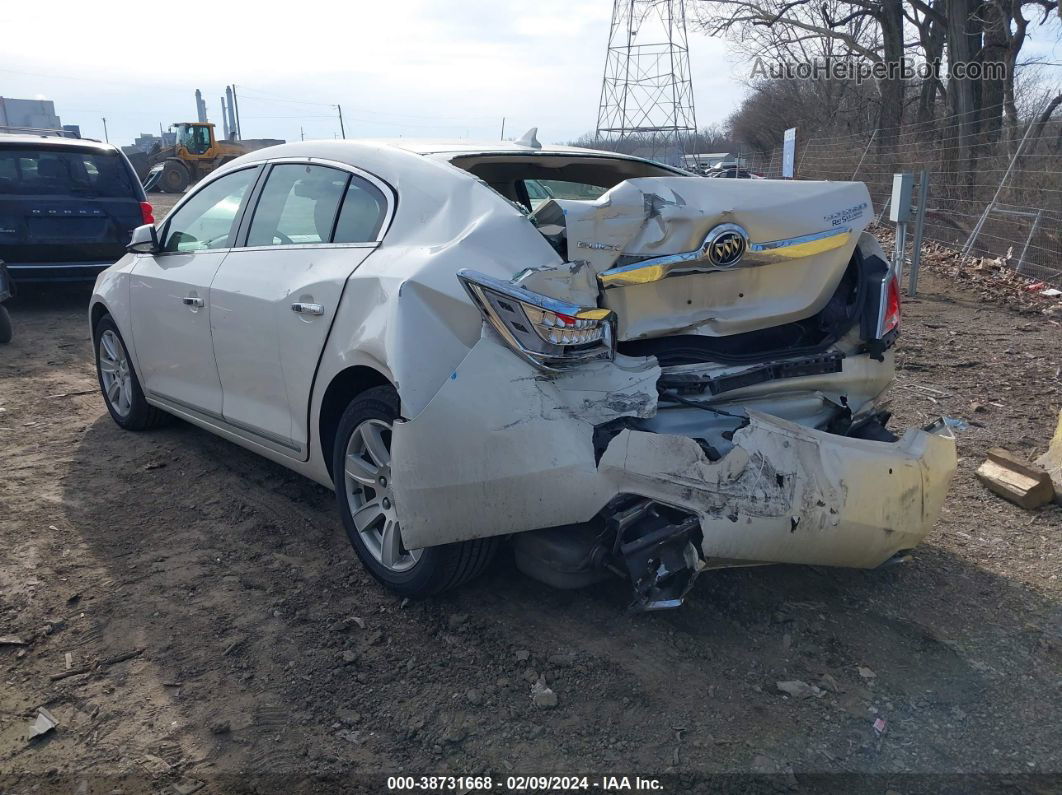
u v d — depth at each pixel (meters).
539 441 2.78
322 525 4.06
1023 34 19.69
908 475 3.08
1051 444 4.67
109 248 9.14
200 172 38.09
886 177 19.22
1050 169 12.87
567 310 2.76
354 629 3.22
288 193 4.05
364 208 3.61
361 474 3.42
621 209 2.83
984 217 12.54
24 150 8.76
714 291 3.05
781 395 3.20
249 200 4.29
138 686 2.91
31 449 5.06
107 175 9.18
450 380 2.86
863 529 2.97
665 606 2.81
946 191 16.22
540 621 3.26
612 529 2.82
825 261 3.22
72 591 3.48
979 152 17.44
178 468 4.75
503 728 2.71
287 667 3.01
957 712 2.80
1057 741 2.68
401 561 3.36
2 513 4.17
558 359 2.77
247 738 2.67
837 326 3.38
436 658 3.05
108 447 5.11
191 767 2.55
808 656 3.07
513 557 3.66
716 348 3.17
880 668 3.02
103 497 4.38
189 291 4.35
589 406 2.81
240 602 3.41
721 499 2.76
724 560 2.82
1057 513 4.27
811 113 34.00
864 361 3.38
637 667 2.99
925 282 11.34
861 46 24.12
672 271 2.91
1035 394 6.24
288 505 4.28
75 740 2.66
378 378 3.36
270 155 4.32
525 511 2.85
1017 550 3.90
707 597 3.41
